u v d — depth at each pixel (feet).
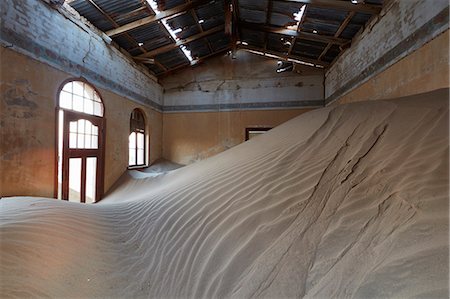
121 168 24.36
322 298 4.13
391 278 3.74
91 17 20.16
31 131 14.17
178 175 19.24
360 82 21.70
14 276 5.81
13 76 13.11
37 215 9.04
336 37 23.91
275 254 5.50
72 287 6.08
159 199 11.67
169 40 26.81
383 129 8.65
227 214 7.72
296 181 7.89
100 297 5.95
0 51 12.38
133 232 9.43
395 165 6.47
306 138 11.07
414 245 4.09
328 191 6.81
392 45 16.67
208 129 34.30
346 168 7.46
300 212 6.46
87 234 8.64
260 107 33.30
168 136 35.04
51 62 15.69
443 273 3.45
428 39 13.10
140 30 23.49
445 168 5.57
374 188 6.06
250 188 8.64
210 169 13.30
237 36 30.35
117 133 23.70
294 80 32.60
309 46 27.45
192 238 7.48
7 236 7.02
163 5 21.27
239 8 24.00
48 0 15.47
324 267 4.69
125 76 25.36
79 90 18.97
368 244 4.66
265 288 4.85
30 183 14.07
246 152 13.60
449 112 7.56
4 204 10.32
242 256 5.90
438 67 12.42
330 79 29.68
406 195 5.29
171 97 35.12
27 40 13.93
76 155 18.34
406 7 15.02
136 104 27.61
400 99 10.88
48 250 7.06
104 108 21.62
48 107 15.43
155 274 6.78
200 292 5.58
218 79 34.27
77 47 18.20
